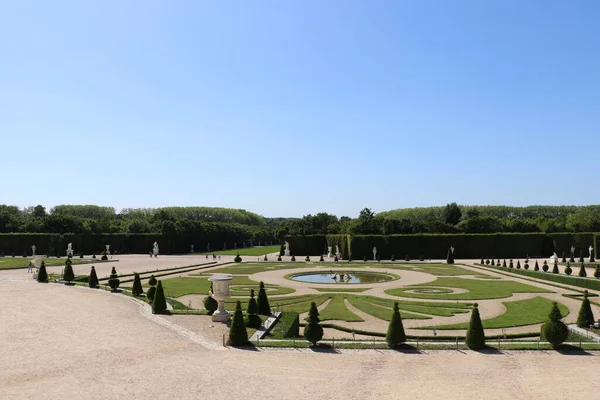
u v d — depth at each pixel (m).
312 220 151.62
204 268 78.38
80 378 20.02
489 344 26.53
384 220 120.94
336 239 110.56
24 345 25.22
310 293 47.84
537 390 19.05
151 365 22.02
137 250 132.38
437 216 159.62
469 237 101.06
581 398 18.20
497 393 18.69
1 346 25.02
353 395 18.39
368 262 91.06
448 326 32.28
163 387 19.03
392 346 25.86
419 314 36.91
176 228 139.75
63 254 119.38
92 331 28.73
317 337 25.94
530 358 23.83
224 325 31.28
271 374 20.95
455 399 18.02
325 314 37.00
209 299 35.28
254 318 30.78
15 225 130.50
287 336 29.30
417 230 121.06
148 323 31.39
